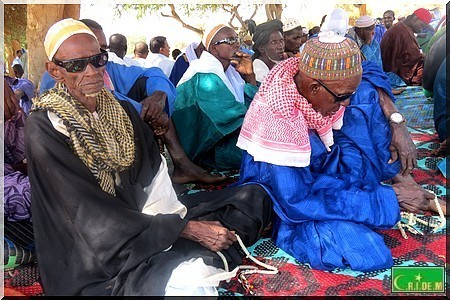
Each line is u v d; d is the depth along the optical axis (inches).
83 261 92.0
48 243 94.2
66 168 91.9
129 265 91.3
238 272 105.6
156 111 139.1
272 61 199.9
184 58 217.0
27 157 93.9
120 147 98.7
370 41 284.5
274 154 111.9
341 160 120.8
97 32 147.6
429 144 180.9
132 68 165.3
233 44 168.6
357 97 122.0
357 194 112.1
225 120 159.9
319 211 110.3
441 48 189.9
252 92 182.5
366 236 106.3
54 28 90.8
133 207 103.3
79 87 92.1
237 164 167.3
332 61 101.9
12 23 291.6
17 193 114.7
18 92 179.8
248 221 112.4
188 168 157.5
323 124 114.0
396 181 132.1
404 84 296.7
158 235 93.8
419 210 122.6
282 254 113.0
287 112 109.7
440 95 162.7
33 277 108.9
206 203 117.5
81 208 91.5
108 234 91.7
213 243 100.7
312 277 103.3
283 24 228.5
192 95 163.0
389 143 122.4
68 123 92.7
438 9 410.3
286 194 111.8
